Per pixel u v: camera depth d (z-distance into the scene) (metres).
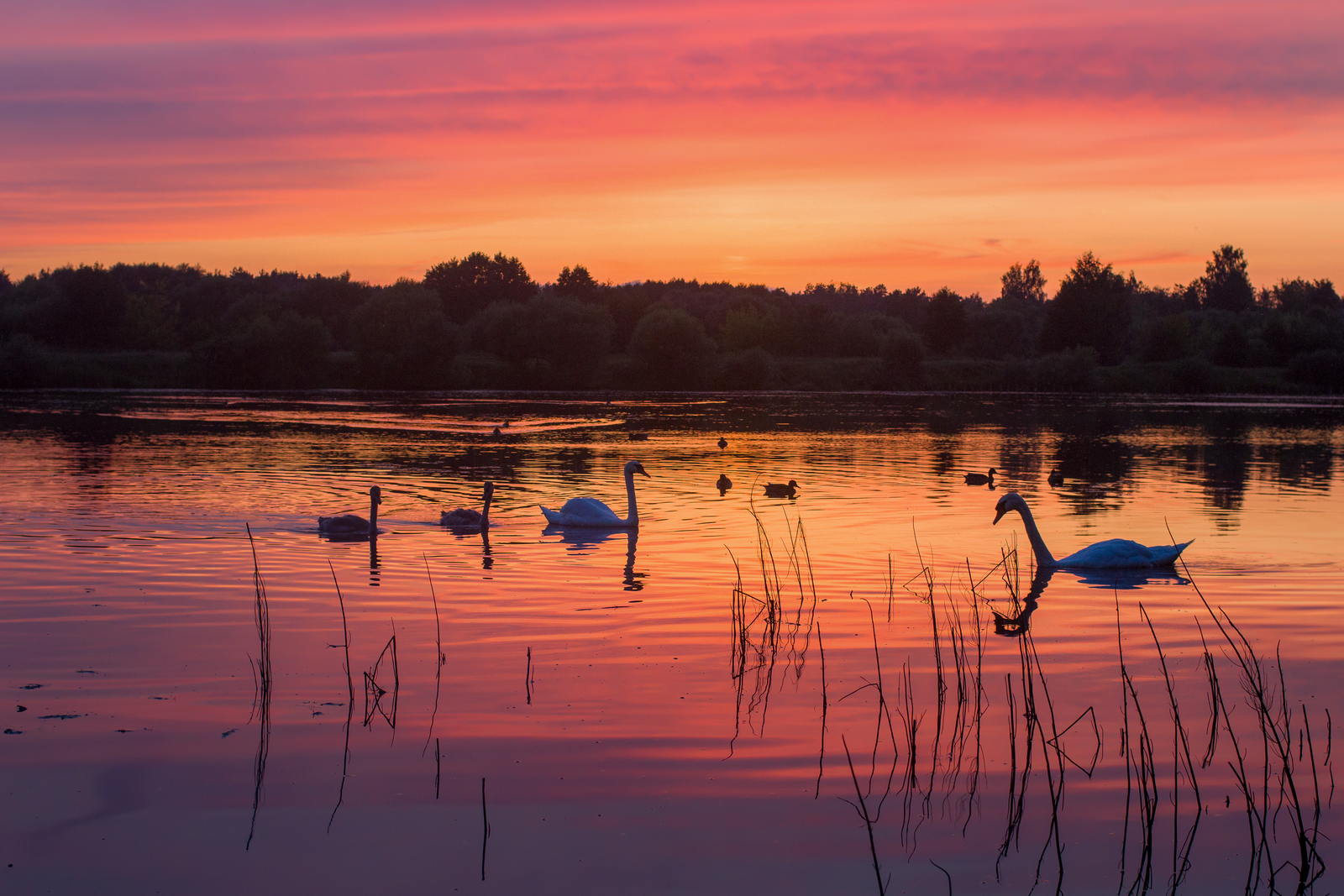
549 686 10.90
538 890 7.00
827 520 22.95
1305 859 7.41
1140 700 10.62
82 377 95.12
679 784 8.58
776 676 11.30
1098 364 118.31
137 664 11.55
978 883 7.16
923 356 115.69
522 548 19.08
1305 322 120.25
